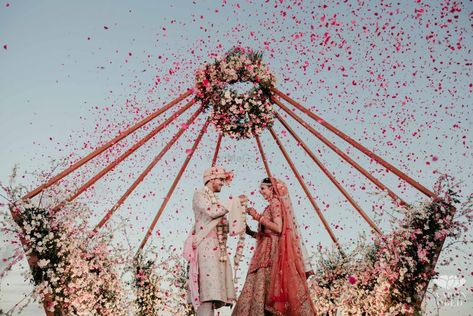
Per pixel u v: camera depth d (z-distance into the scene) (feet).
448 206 19.38
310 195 23.40
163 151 22.62
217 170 17.67
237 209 17.29
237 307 16.65
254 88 22.56
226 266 17.25
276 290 16.34
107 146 20.81
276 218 17.08
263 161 23.86
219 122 22.97
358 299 21.49
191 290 16.75
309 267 17.42
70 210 19.69
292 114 22.49
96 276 20.67
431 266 19.34
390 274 19.75
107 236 20.86
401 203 20.18
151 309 21.75
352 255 22.27
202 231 17.10
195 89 22.57
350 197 21.94
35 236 18.94
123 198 21.54
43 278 18.66
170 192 23.35
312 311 16.39
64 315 19.01
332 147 21.76
